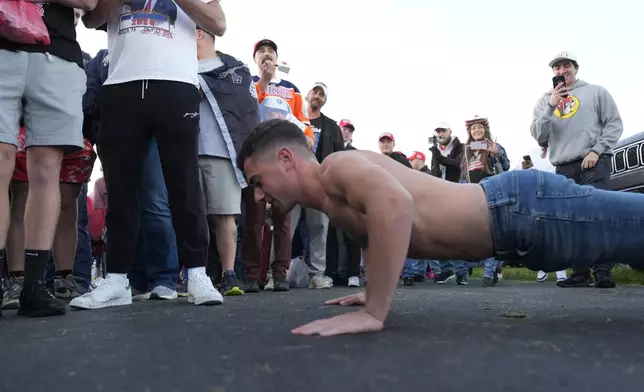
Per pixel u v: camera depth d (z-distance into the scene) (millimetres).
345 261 5770
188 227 2691
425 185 1795
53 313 2203
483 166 5887
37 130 2303
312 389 913
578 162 5039
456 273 5938
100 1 2686
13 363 1179
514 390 903
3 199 2205
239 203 3484
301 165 1763
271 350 1259
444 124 7016
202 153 3363
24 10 2215
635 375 1009
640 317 1945
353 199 1574
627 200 1733
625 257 1755
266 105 4438
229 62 3596
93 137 3266
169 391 918
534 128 5340
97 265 5680
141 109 2621
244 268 3910
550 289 4336
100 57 3352
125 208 2670
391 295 1533
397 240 1493
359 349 1258
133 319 1996
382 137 6754
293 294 3592
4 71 2225
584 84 5074
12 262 2799
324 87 5254
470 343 1336
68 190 3066
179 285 4297
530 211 1737
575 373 1021
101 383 984
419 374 1012
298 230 5406
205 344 1366
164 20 2711
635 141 6180
